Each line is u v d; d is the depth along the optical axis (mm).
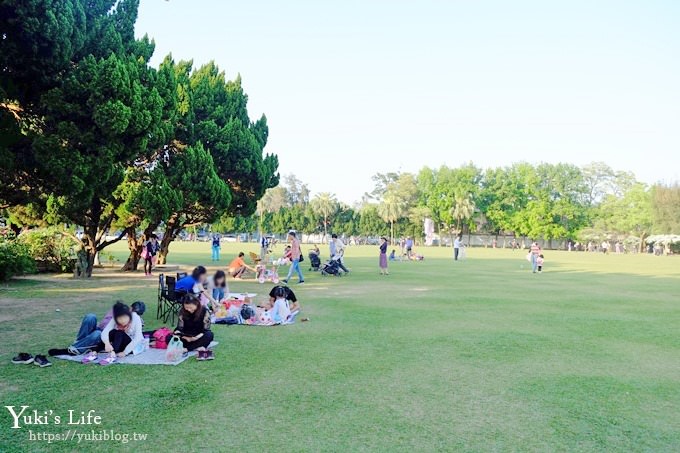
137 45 18781
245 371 6750
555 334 9703
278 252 47562
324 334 9367
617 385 6395
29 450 4273
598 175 93750
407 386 6184
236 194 27562
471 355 7855
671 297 16250
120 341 7348
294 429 4777
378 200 112062
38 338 8508
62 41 12148
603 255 63312
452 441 4562
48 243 21578
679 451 4449
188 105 23156
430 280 21328
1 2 10766
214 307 10500
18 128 12859
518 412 5348
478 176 97500
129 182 20609
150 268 21875
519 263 36312
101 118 13992
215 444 4418
